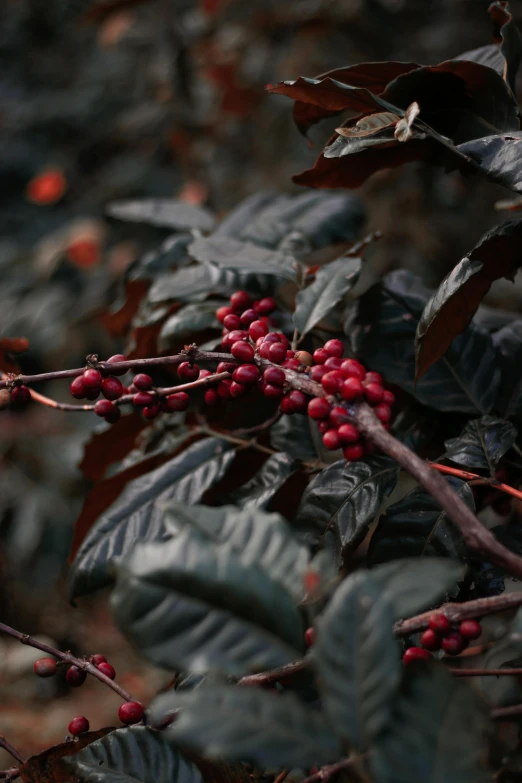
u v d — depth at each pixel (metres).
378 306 0.82
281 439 0.83
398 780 0.50
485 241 0.67
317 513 0.72
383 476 0.72
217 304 0.88
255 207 1.02
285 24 2.37
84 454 0.94
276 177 2.31
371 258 2.09
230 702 0.53
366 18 2.27
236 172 2.42
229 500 0.79
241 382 0.69
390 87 0.71
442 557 0.69
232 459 0.79
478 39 2.24
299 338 0.84
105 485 0.83
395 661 0.52
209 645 0.54
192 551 0.55
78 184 2.87
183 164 2.43
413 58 2.26
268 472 0.80
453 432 0.80
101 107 2.98
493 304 1.75
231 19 2.42
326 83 0.71
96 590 0.74
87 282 2.48
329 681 0.52
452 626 0.61
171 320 0.86
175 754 0.65
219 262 0.84
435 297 0.70
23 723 1.70
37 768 0.67
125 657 2.09
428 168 2.14
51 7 2.97
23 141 2.98
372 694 0.52
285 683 0.66
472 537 0.58
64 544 2.40
